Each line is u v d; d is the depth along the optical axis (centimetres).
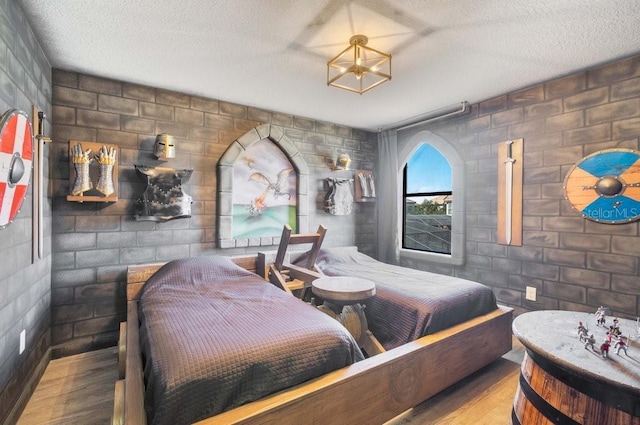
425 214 414
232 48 222
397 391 160
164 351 124
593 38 207
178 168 302
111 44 215
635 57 232
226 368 118
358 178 429
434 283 241
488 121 326
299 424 125
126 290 255
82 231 258
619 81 239
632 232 233
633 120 233
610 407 100
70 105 254
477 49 223
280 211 367
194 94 309
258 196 353
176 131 301
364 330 205
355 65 200
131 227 279
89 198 250
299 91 303
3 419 156
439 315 196
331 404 135
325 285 201
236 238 336
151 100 289
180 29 198
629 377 99
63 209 251
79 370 227
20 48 175
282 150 369
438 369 182
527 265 296
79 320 256
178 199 286
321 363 139
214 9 179
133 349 156
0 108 148
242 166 342
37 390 201
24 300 185
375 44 217
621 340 117
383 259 437
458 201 352
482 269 333
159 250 292
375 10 180
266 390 124
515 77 271
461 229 349
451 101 331
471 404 185
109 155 256
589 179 254
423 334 189
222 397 115
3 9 152
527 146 295
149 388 116
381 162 445
